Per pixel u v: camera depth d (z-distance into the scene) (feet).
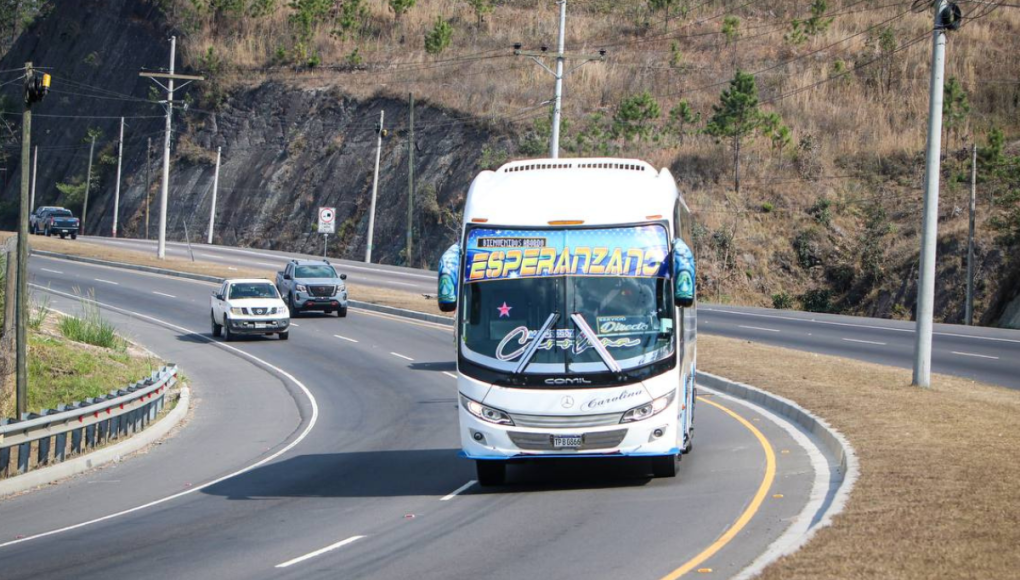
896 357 129.90
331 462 77.97
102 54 522.88
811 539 41.88
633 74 383.45
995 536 40.63
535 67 397.60
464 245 60.80
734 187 307.17
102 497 69.05
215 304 166.20
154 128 463.83
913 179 302.66
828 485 57.16
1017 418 73.51
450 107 374.63
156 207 431.43
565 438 57.82
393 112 389.19
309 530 53.83
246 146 420.36
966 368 117.80
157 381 103.65
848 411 79.97
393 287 239.71
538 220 60.18
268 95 428.15
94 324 144.05
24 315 91.56
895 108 340.59
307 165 393.70
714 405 95.50
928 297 93.50
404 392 115.03
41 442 78.48
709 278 276.82
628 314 58.65
